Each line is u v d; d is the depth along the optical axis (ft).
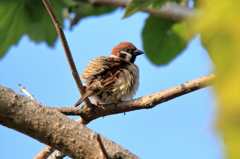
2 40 52.08
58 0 50.88
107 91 34.78
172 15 44.93
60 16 52.01
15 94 19.39
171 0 32.96
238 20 6.95
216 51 7.14
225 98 6.88
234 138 6.75
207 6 7.57
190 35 8.42
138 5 29.07
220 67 7.08
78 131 19.52
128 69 36.19
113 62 36.91
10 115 18.84
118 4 48.91
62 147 19.35
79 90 28.07
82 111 28.30
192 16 8.52
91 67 35.86
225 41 7.06
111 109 27.96
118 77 34.78
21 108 19.08
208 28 7.29
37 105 19.65
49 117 19.44
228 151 6.80
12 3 50.24
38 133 19.27
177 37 50.47
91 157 19.10
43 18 52.49
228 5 7.07
